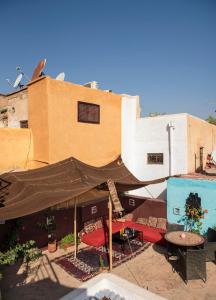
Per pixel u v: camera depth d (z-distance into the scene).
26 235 11.91
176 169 16.23
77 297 8.61
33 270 10.59
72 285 9.46
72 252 12.23
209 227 12.80
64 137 13.73
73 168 11.43
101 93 15.82
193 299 8.54
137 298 8.52
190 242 10.58
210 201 12.88
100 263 10.92
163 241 12.59
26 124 15.28
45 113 13.09
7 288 9.34
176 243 10.47
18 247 10.79
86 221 14.68
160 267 10.66
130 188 12.95
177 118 16.14
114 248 12.52
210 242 11.05
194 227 13.35
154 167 17.30
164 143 16.80
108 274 10.02
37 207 8.16
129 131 17.86
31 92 14.05
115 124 16.80
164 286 9.30
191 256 9.48
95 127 15.45
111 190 9.43
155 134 17.19
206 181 12.98
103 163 16.03
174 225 12.30
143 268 10.61
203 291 8.98
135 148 18.20
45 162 13.22
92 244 12.84
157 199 15.56
